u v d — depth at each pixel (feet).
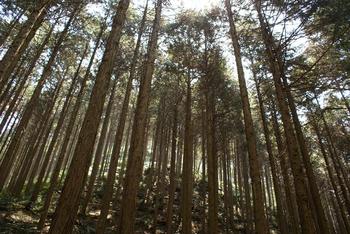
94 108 23.61
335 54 38.50
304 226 25.95
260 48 44.73
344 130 70.13
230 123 59.57
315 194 41.52
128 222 26.94
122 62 55.42
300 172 28.32
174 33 51.98
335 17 29.68
